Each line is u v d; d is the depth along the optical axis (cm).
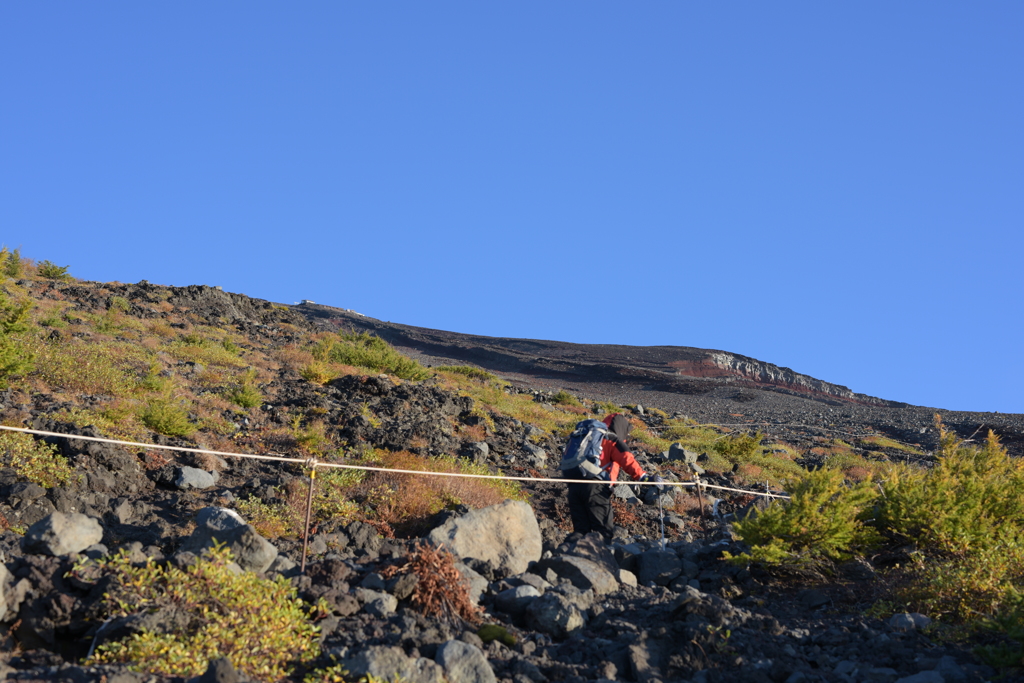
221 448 941
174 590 406
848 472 1470
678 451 1377
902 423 2527
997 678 409
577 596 535
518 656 435
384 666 370
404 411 1343
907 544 648
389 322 10244
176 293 2556
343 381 1506
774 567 607
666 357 8650
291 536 635
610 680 412
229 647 375
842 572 614
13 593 400
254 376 1491
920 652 454
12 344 1058
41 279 2309
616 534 839
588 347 9725
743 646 457
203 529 483
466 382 2197
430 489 826
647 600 548
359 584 495
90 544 482
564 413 2031
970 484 676
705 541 837
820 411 3009
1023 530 643
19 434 765
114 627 377
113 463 767
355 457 990
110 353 1400
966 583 512
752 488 1195
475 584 536
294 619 410
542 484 1062
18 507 608
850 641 480
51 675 337
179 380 1341
